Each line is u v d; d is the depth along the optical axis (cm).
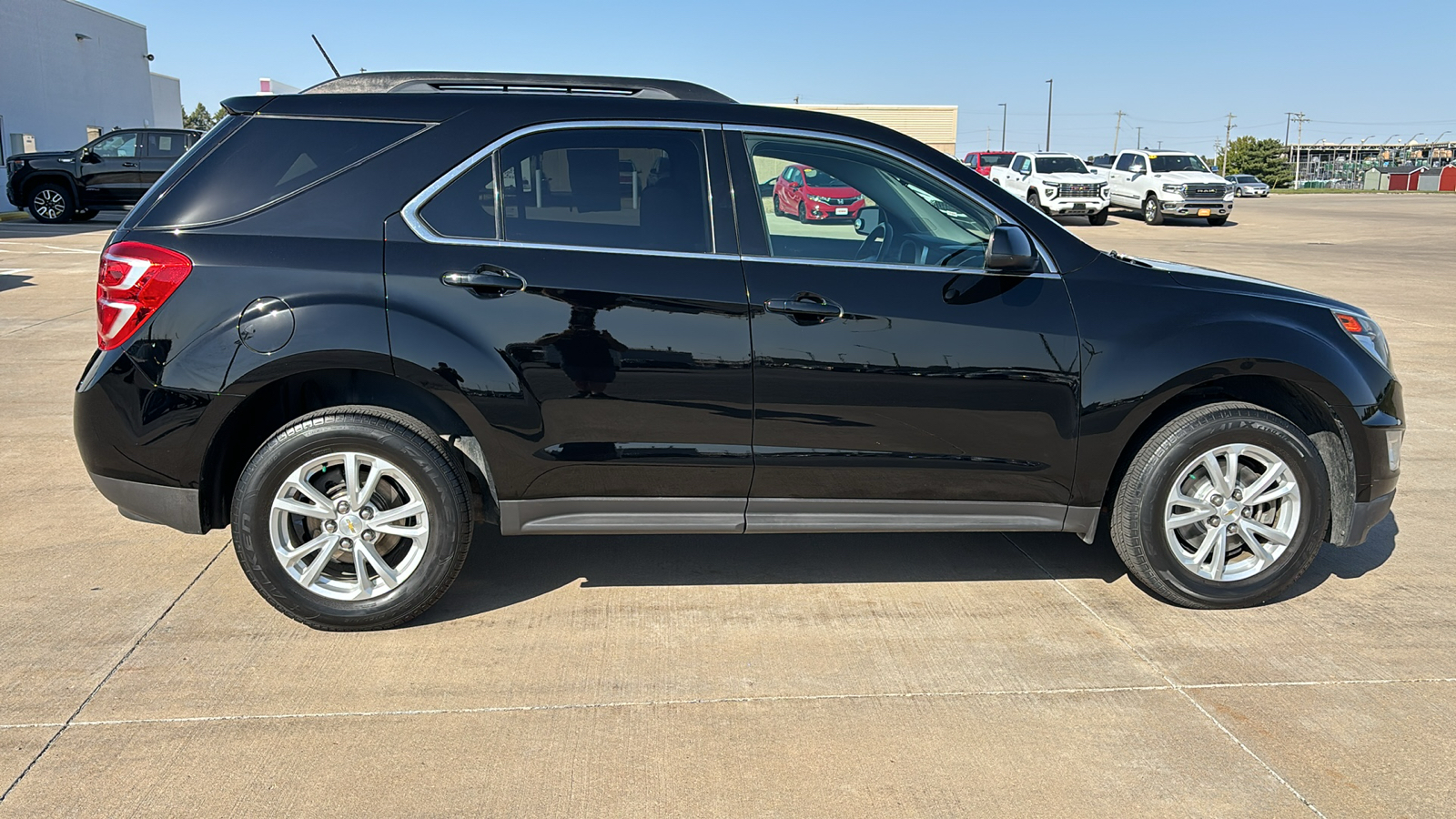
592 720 285
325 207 321
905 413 337
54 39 2852
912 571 399
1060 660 325
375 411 324
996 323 338
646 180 334
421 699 294
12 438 557
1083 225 2834
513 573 391
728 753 270
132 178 2127
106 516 440
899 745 274
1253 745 276
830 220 344
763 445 336
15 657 313
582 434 328
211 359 311
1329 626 351
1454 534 448
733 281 329
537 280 320
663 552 415
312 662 315
